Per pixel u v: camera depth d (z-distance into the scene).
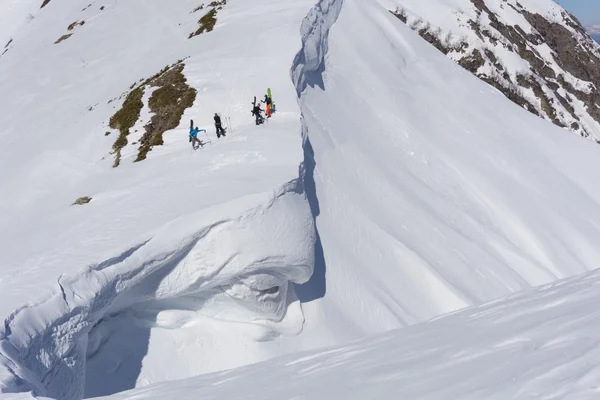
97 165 27.11
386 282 25.58
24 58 55.38
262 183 19.64
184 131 26.86
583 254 35.50
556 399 5.76
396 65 42.50
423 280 26.67
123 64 42.53
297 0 38.41
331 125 32.69
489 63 84.50
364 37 42.31
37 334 13.68
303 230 19.83
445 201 34.41
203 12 43.16
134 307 18.89
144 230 17.72
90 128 30.98
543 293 10.74
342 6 42.81
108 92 38.22
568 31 101.31
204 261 18.33
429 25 85.81
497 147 40.75
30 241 19.78
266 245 18.59
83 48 50.31
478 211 35.50
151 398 9.91
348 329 22.16
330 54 38.56
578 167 43.00
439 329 10.18
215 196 19.08
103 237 17.67
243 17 37.81
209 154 22.89
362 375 8.38
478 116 42.41
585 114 89.94
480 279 28.72
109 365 17.78
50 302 14.45
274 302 20.19
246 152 22.41
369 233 27.47
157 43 43.03
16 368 11.76
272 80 28.69
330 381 8.49
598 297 9.17
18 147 35.25
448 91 43.91
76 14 62.62
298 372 9.70
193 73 30.77
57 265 16.03
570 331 7.79
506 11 96.69
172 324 19.20
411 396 6.94
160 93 30.22
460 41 85.50
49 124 38.00
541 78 88.38
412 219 30.53
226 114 27.22
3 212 26.70
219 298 19.66
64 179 27.77
